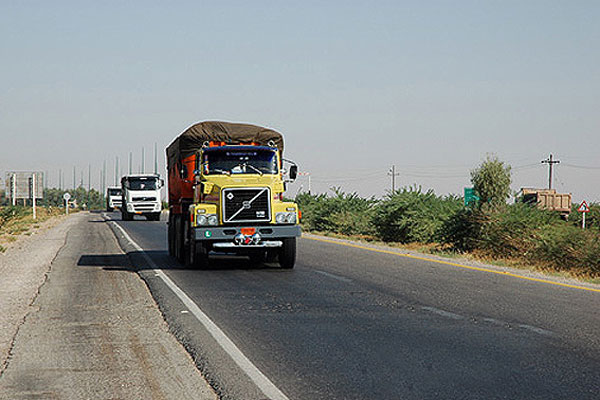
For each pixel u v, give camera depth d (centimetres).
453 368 728
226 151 1752
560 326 960
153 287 1384
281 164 1880
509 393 635
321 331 927
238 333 912
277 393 635
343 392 639
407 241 2855
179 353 803
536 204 2259
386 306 1141
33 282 1535
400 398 620
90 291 1352
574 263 1772
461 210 2333
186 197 1889
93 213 8481
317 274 1628
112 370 724
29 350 822
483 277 1558
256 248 1752
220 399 618
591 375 698
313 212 3900
